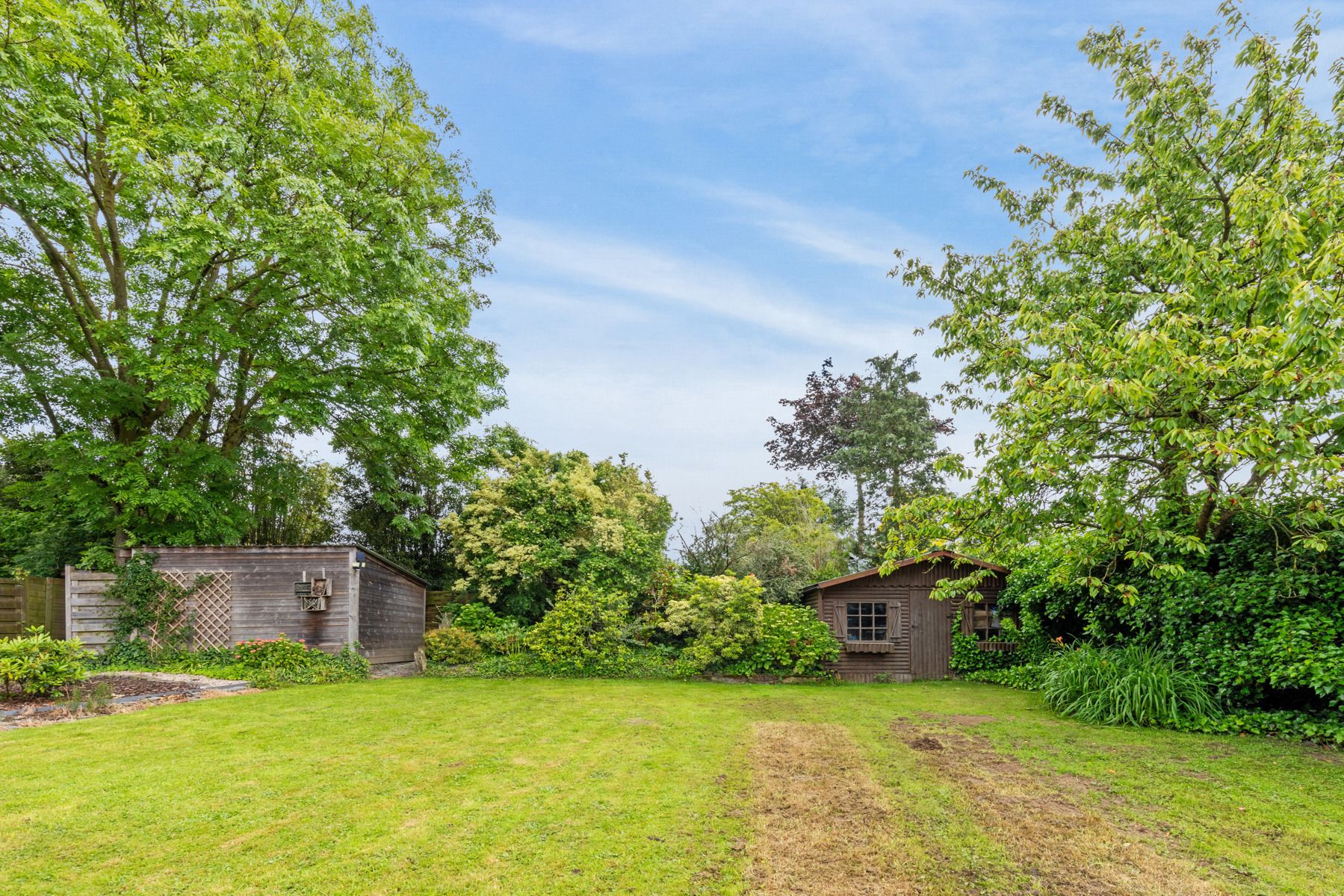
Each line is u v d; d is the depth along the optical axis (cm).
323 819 414
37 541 1463
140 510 1215
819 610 1305
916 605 1286
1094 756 582
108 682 896
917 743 634
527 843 381
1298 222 586
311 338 1347
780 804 450
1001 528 799
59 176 1080
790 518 2145
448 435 1523
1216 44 907
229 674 1024
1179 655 766
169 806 432
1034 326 818
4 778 485
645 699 920
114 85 1071
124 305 1228
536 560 1452
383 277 1264
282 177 1103
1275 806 447
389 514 1888
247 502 1514
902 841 386
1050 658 978
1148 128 942
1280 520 705
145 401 1223
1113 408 644
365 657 1190
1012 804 451
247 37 1130
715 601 1205
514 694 947
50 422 1277
